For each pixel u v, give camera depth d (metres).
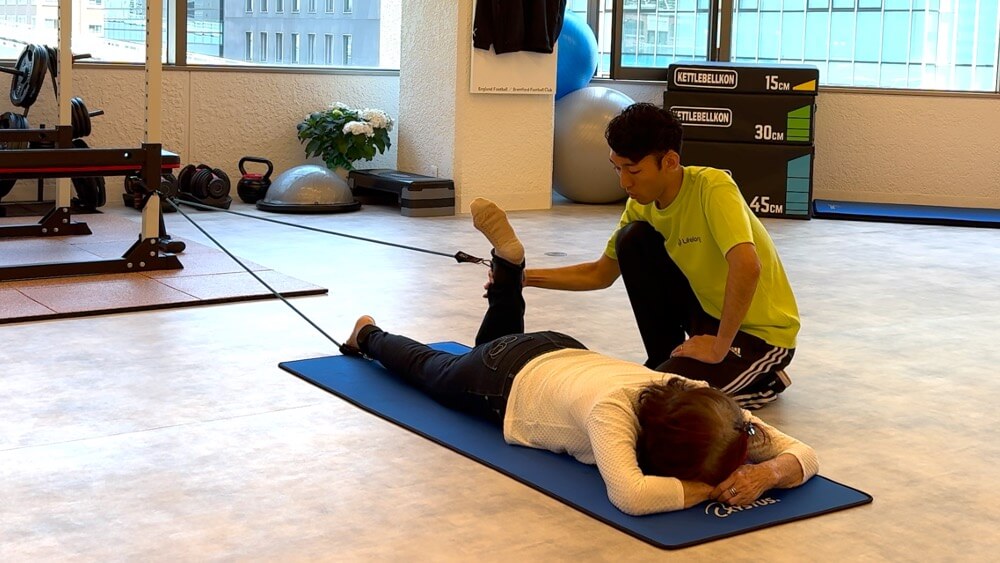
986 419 3.24
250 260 5.44
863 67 8.61
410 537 2.28
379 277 5.13
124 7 7.51
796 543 2.30
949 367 3.84
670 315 3.23
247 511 2.40
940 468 2.81
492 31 7.35
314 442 2.86
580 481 2.57
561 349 2.80
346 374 3.43
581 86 8.39
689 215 2.96
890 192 8.52
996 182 8.39
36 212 6.74
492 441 2.84
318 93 8.14
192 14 7.78
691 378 3.02
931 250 6.51
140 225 6.36
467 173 7.51
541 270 3.25
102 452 2.75
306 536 2.28
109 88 7.36
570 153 8.07
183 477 2.60
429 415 3.04
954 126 8.37
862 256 6.22
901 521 2.45
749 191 7.80
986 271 5.84
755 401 3.25
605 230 6.99
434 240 6.33
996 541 2.35
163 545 2.22
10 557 2.15
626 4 8.75
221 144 7.80
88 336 3.89
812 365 3.81
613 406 2.46
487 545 2.25
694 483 2.44
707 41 8.95
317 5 8.28
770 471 2.49
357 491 2.53
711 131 7.82
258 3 8.03
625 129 2.89
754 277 2.80
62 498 2.45
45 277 4.75
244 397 3.23
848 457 2.87
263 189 7.59
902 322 4.54
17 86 6.70
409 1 7.73
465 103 7.43
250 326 4.11
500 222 3.05
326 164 8.00
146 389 3.28
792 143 7.70
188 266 5.15
